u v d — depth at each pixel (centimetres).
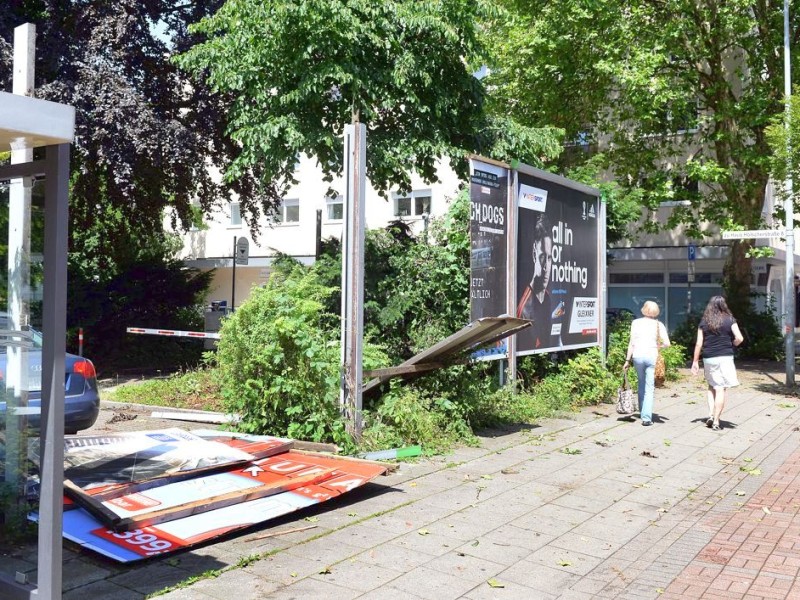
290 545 546
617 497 716
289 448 780
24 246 426
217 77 1445
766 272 3148
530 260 1244
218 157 1880
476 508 659
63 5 1599
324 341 866
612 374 1465
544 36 2203
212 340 1855
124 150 1515
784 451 966
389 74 1379
